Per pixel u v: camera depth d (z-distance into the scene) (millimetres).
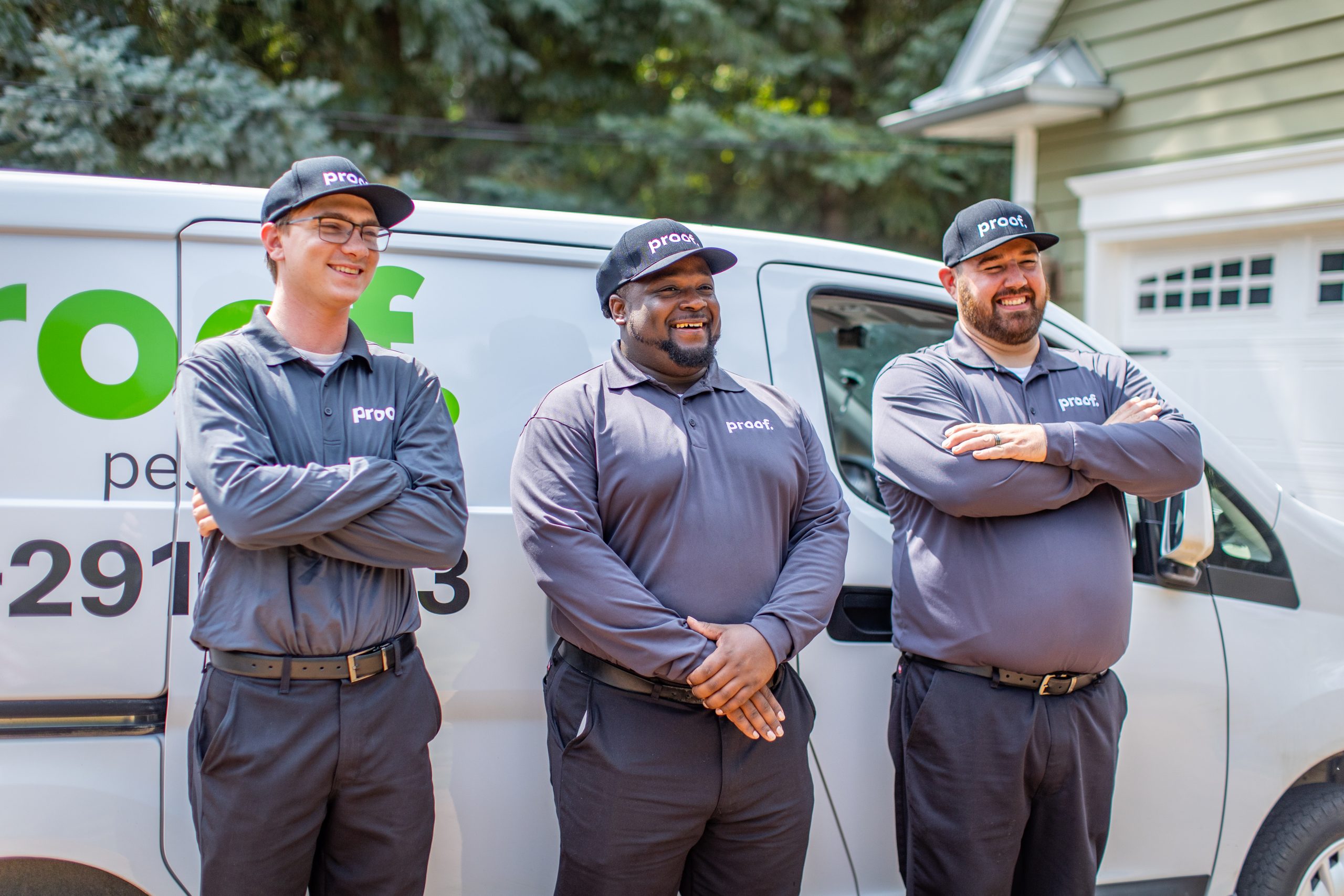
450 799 2055
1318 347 5324
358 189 1811
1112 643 2129
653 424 1972
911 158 8883
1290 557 2545
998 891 2133
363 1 7223
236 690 1704
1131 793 2412
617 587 1836
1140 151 5984
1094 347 2604
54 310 1897
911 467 2162
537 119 9477
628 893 1888
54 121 5539
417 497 1785
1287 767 2502
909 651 2217
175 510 1917
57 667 1851
